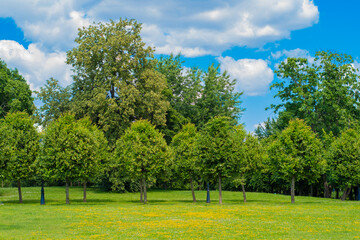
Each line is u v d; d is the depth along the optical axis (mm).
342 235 17141
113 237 16516
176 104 70125
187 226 19891
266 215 25234
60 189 53281
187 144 40031
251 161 39344
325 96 52750
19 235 16859
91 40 53094
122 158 39000
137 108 53281
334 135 54531
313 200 42219
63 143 34156
